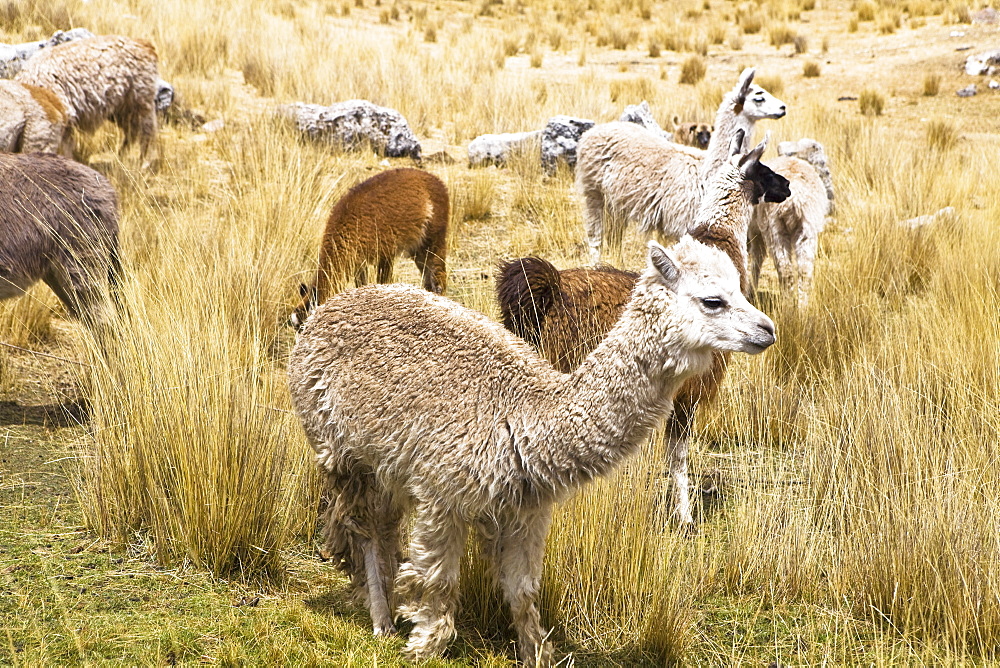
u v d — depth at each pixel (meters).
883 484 4.91
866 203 11.13
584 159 8.95
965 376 5.96
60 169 5.75
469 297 7.23
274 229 7.89
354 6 24.45
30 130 8.57
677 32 24.06
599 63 21.17
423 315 3.88
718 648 4.19
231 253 6.75
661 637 4.09
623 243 9.14
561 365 4.75
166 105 11.67
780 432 6.10
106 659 3.60
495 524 3.70
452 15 25.66
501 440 3.57
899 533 4.53
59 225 5.67
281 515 4.65
